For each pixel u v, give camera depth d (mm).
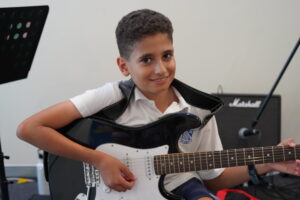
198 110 1152
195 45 2111
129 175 1056
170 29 1033
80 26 2100
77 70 2160
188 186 1132
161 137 1064
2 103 2203
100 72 2158
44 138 1029
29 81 2174
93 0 2061
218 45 2105
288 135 2172
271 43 2080
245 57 2109
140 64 1021
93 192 1091
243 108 1988
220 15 2061
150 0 2057
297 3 2020
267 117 1975
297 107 2135
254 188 1988
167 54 1025
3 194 1368
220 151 1063
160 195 1068
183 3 2053
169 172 1070
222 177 1238
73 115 1070
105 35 2105
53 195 1132
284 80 2107
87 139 1076
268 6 2035
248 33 2076
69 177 1110
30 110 2217
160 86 1036
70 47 2129
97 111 1103
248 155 1065
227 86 2154
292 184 2057
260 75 2125
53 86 2182
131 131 1062
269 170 1132
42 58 2145
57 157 1110
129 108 1130
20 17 1176
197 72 2150
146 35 989
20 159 2279
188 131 1146
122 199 1076
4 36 1169
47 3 2068
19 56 1274
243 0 2035
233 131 2004
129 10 2070
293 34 2059
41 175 2002
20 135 1049
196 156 1062
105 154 1050
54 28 2102
